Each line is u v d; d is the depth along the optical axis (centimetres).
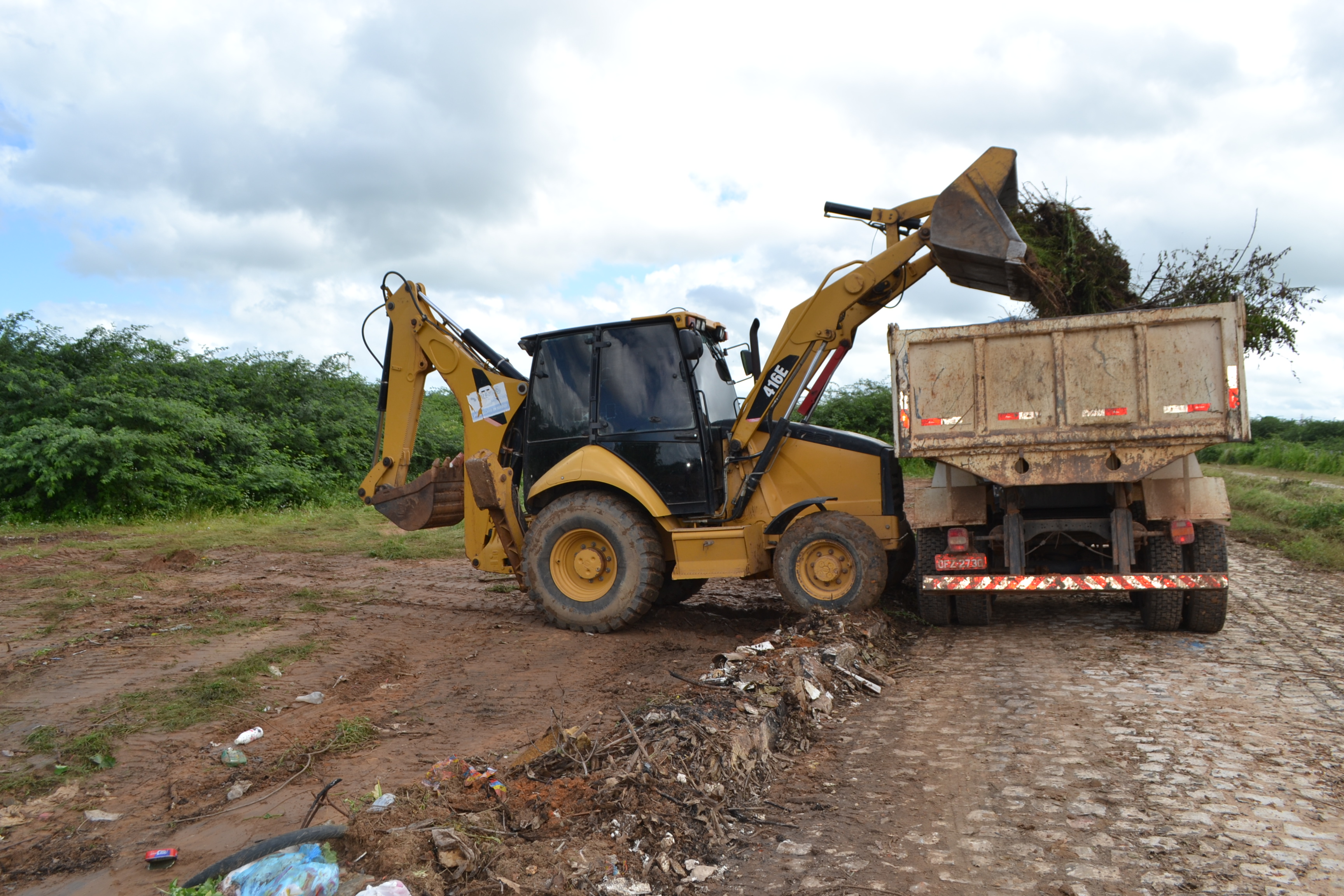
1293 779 397
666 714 446
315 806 376
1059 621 770
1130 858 327
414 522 855
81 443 1427
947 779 413
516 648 697
